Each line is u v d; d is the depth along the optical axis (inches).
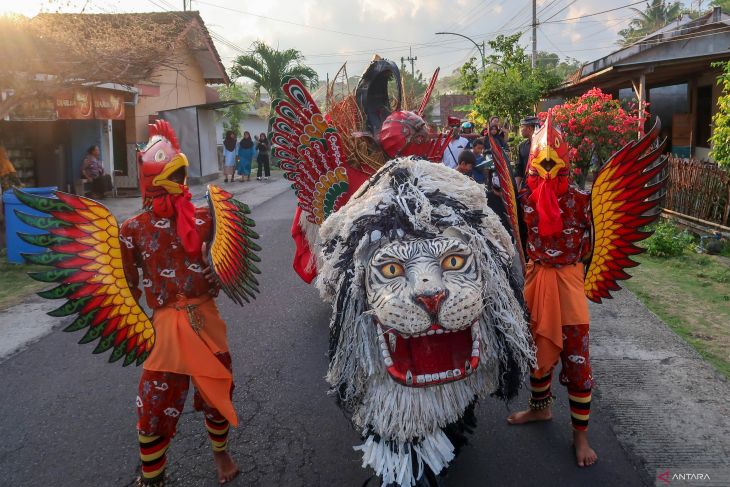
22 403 175.3
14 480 139.3
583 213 136.9
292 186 193.8
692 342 209.9
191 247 120.4
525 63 821.2
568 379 139.7
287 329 228.5
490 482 134.8
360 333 114.2
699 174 376.8
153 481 123.3
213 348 124.3
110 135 630.5
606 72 495.5
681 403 164.9
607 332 215.6
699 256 329.7
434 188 117.4
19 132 564.1
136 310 119.4
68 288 111.7
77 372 195.9
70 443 154.3
